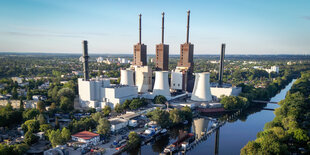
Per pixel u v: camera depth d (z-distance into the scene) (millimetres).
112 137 163875
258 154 116875
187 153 149375
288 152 124625
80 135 150750
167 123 189000
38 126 162375
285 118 161625
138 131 176625
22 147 129625
